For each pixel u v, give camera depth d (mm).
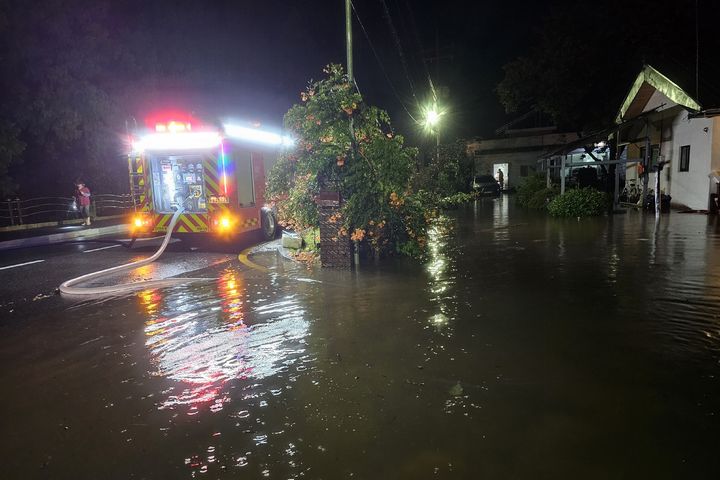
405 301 6250
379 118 9172
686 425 3154
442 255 9523
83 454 3119
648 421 3211
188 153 11656
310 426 3322
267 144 13758
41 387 4145
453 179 29188
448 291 6676
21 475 2922
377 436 3158
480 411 3410
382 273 8047
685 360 4141
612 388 3678
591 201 16125
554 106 23078
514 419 3289
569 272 7531
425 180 19703
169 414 3584
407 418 3363
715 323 5016
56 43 20188
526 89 23844
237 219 11992
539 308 5719
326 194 8547
